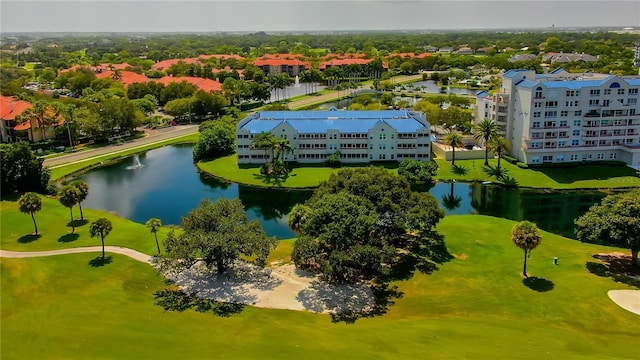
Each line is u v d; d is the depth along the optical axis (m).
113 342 60.91
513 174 146.25
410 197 92.62
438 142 177.00
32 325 65.44
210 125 190.50
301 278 82.81
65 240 98.00
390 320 69.25
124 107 199.62
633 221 79.12
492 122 152.62
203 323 67.06
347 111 177.88
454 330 64.44
